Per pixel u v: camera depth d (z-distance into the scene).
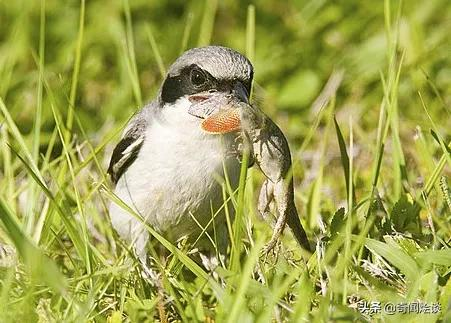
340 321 8.23
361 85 16.11
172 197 10.91
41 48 12.45
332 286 8.70
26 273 9.52
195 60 10.80
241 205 9.08
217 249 10.76
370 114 15.35
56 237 9.97
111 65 17.12
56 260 10.57
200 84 10.74
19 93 15.73
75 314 8.79
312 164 13.63
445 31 17.11
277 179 9.72
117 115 15.42
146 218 11.08
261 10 18.55
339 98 16.12
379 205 10.80
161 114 11.01
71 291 9.22
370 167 12.98
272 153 9.70
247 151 9.59
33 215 10.59
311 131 10.84
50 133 14.80
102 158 13.75
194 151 10.73
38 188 10.86
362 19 17.89
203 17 17.45
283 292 8.49
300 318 8.10
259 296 8.62
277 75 17.12
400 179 11.38
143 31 17.48
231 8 18.55
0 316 8.28
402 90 15.63
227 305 8.52
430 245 10.12
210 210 10.94
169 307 9.60
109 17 17.73
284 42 17.94
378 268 9.62
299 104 16.30
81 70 16.62
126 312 9.32
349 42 17.69
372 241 9.35
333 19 18.00
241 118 9.77
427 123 13.73
